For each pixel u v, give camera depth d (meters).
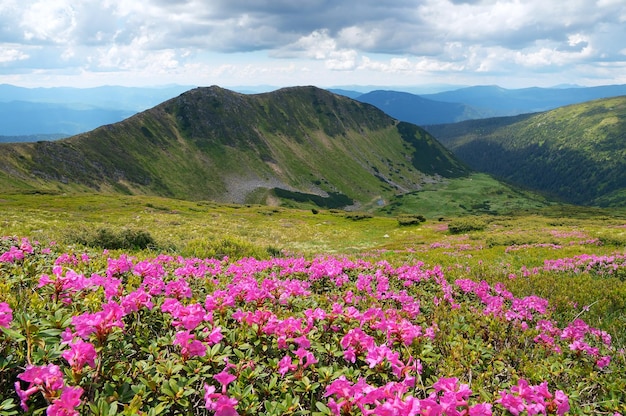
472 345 5.89
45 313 4.38
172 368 3.84
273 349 4.82
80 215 61.59
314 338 4.96
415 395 4.42
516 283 12.70
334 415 3.50
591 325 9.52
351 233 63.97
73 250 10.64
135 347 4.48
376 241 52.69
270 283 6.86
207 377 4.00
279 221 79.44
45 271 7.09
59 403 2.92
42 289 5.54
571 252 22.78
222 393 3.55
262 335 4.79
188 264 9.33
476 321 7.14
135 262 9.55
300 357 4.36
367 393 3.54
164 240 22.34
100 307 4.85
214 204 109.19
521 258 21.78
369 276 9.83
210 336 4.36
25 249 8.09
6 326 3.66
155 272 6.59
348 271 10.91
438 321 7.12
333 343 5.02
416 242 44.72
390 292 8.55
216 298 5.51
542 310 8.63
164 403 3.45
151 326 5.05
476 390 4.59
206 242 19.88
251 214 90.69
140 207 83.31
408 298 8.09
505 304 9.22
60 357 3.82
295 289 6.96
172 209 86.81
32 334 3.57
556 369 5.58
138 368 3.93
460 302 9.46
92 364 3.51
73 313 4.52
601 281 13.60
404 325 5.38
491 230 53.28
